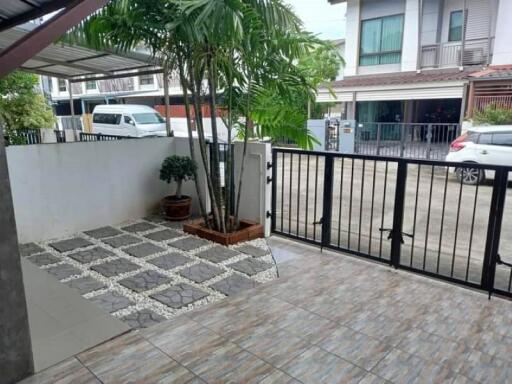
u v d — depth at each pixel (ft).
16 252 6.54
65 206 14.67
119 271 11.51
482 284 9.96
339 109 50.34
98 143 15.34
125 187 16.44
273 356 7.54
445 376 6.97
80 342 7.96
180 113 49.19
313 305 9.47
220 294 10.11
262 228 14.53
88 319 8.84
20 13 8.64
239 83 13.46
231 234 13.80
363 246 14.30
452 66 40.11
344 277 11.03
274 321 8.77
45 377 6.91
